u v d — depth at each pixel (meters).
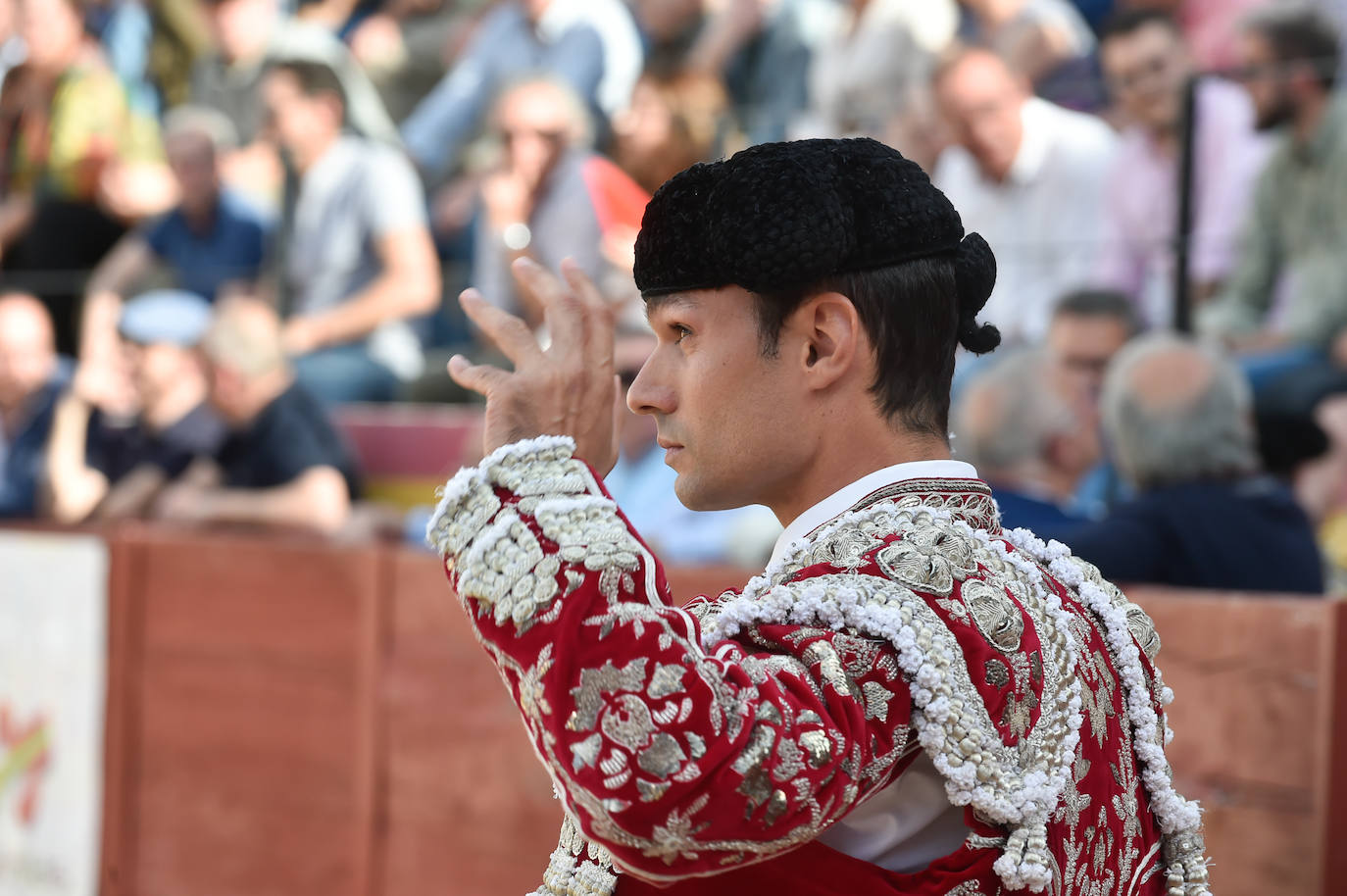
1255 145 11.62
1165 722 3.98
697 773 2.95
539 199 15.34
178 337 16.55
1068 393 11.38
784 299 3.50
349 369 16.19
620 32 15.85
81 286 18.53
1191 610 8.51
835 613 3.24
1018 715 3.30
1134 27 12.15
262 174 17.72
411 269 16.48
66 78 19.84
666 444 3.67
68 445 17.28
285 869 12.70
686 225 3.51
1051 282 12.40
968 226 12.80
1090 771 3.53
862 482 3.57
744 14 15.03
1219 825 8.41
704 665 3.06
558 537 3.16
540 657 3.07
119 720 13.70
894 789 3.30
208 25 18.97
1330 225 11.23
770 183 3.43
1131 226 12.13
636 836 3.01
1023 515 9.94
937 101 12.88
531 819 11.43
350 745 12.37
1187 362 9.27
